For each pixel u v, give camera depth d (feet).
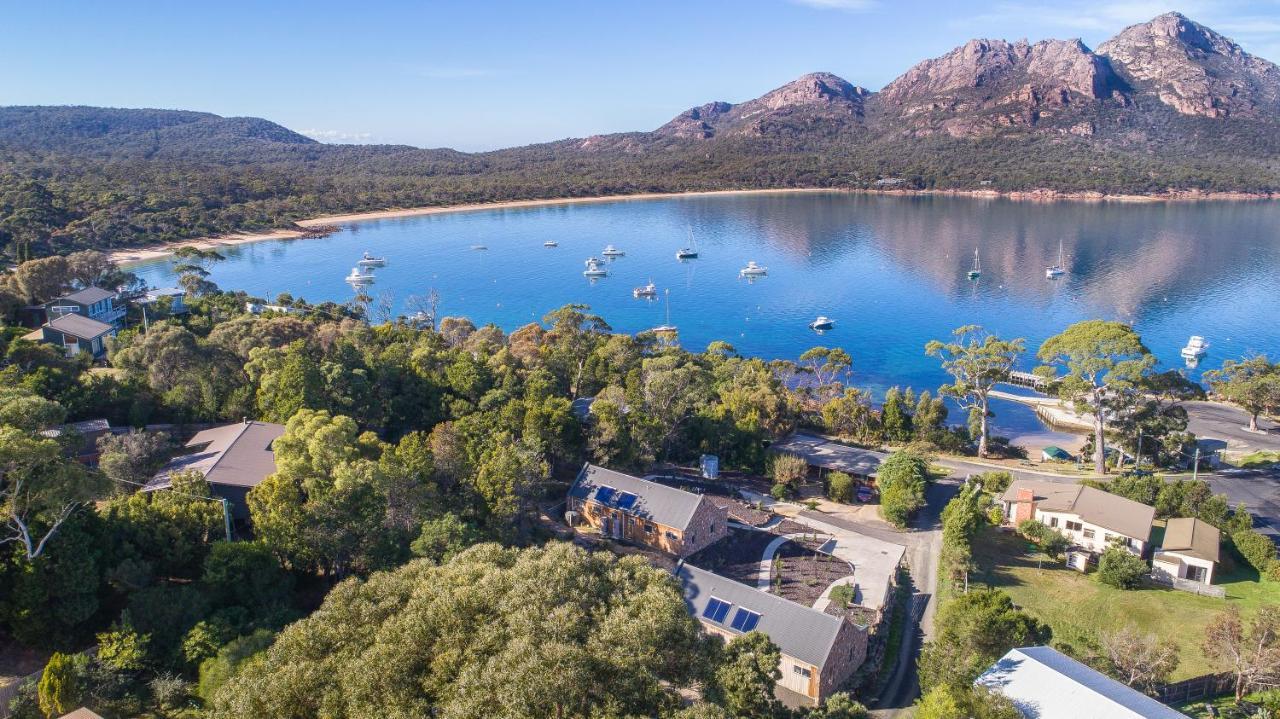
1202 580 259.60
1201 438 419.95
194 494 219.61
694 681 139.33
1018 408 517.55
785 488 323.37
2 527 174.70
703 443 354.33
